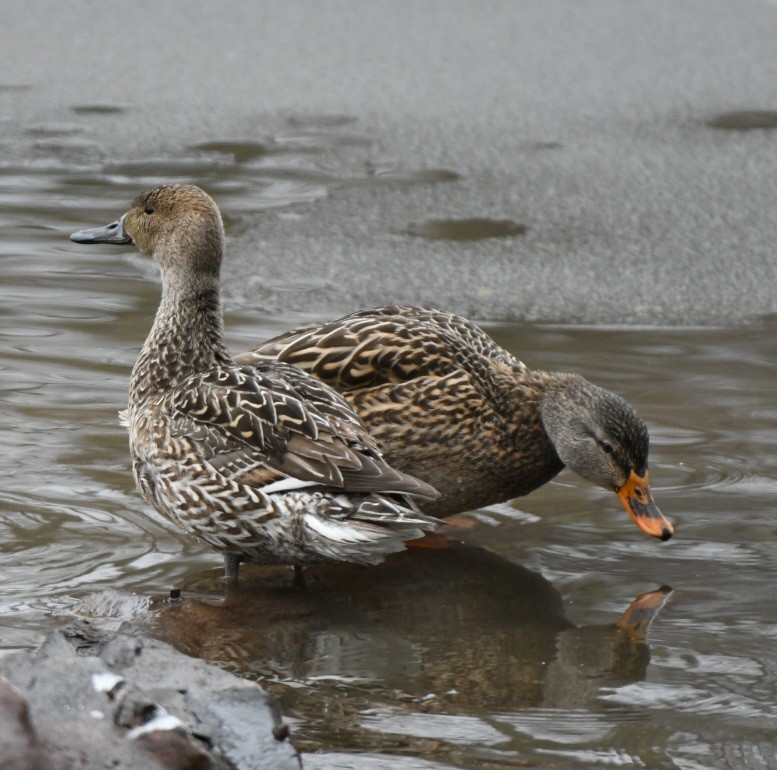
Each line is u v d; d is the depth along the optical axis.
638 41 25.70
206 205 10.79
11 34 25.34
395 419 11.10
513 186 19.14
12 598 9.31
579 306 15.53
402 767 7.20
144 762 6.57
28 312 14.79
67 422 12.26
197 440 9.80
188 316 10.74
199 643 8.88
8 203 18.12
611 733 7.70
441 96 22.88
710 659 8.68
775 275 16.56
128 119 21.50
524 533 10.92
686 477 11.62
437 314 12.04
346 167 19.73
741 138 21.14
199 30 25.98
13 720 6.25
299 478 9.38
